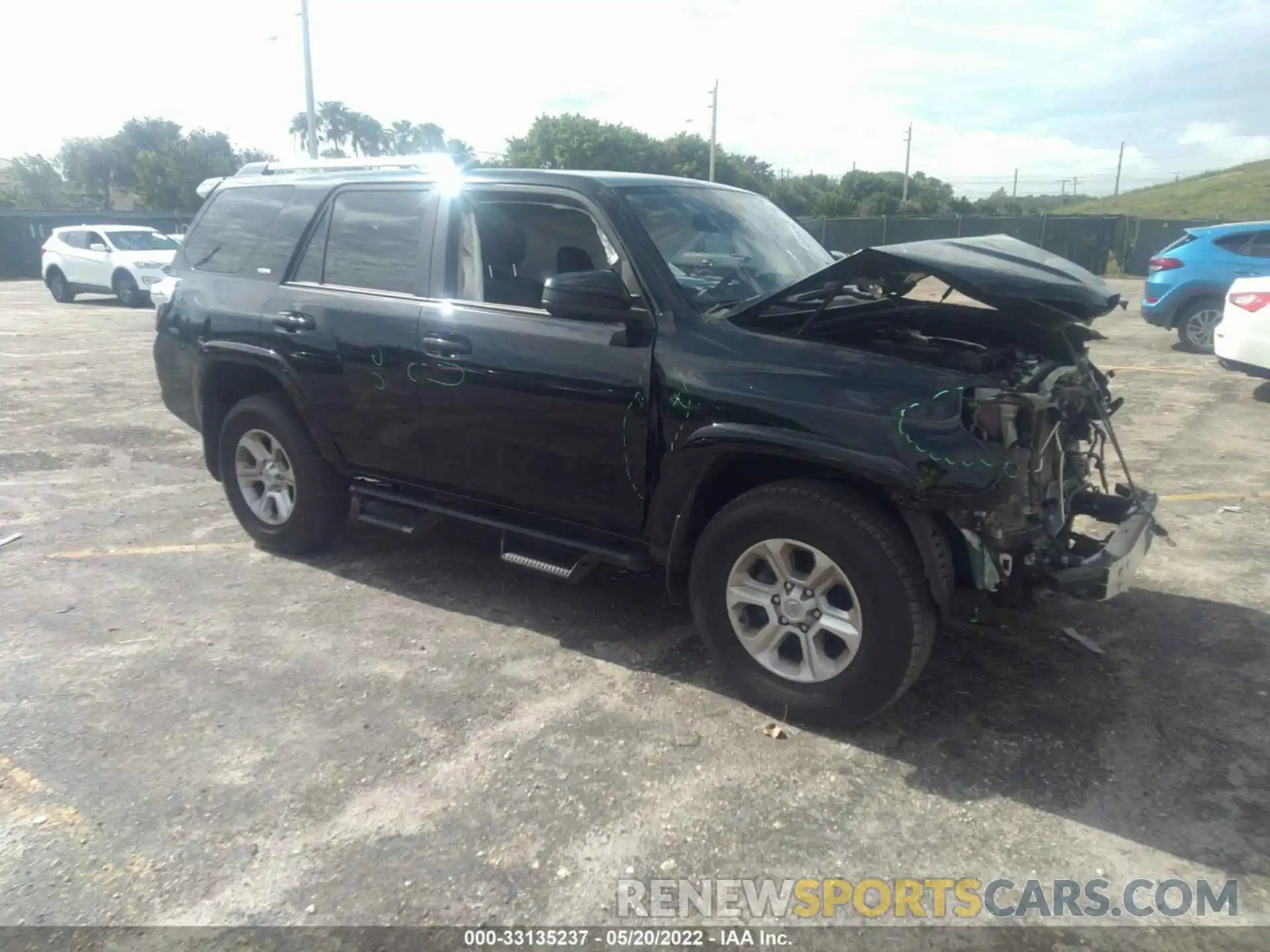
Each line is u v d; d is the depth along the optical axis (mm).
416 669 4039
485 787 3209
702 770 3303
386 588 4914
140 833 2982
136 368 12031
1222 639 4281
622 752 3412
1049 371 3693
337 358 4672
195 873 2809
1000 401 3145
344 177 4926
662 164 57719
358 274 4738
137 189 60375
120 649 4219
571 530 4191
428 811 3080
